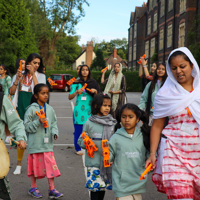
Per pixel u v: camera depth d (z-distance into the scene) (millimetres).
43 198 4551
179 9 31281
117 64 9125
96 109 4137
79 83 7141
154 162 3098
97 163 3980
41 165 4613
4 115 3350
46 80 6301
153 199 4551
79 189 4930
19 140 3299
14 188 4949
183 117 2973
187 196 2852
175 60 2938
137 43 53594
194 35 26484
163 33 36844
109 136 4047
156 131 3180
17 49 37500
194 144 2943
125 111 3576
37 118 4758
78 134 7078
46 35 50969
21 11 37656
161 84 5879
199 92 2967
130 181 3531
